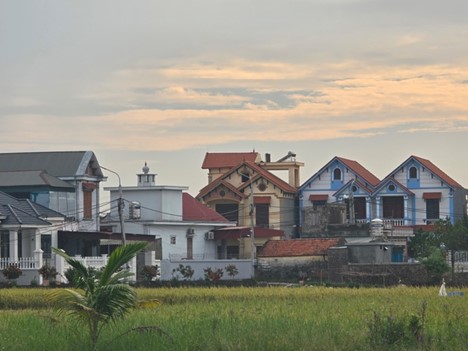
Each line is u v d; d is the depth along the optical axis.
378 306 46.12
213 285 76.94
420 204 109.88
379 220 100.81
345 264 85.06
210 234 102.00
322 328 35.00
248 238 103.25
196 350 31.34
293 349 31.23
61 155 95.88
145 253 84.00
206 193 111.62
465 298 53.22
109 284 32.47
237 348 31.06
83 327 34.47
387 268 81.62
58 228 84.88
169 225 97.62
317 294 57.06
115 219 98.69
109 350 31.41
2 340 33.22
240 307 46.44
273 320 37.75
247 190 111.25
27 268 76.25
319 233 103.00
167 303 52.88
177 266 86.06
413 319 33.31
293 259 88.56
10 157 97.00
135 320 37.78
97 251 87.62
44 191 90.12
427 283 79.69
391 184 109.81
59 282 75.56
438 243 97.62
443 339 32.38
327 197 112.25
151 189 99.06
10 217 79.38
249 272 88.88
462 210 115.31
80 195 93.31
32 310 47.50
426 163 110.62
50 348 31.75
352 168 111.50
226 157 119.25
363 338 32.72
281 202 110.69
